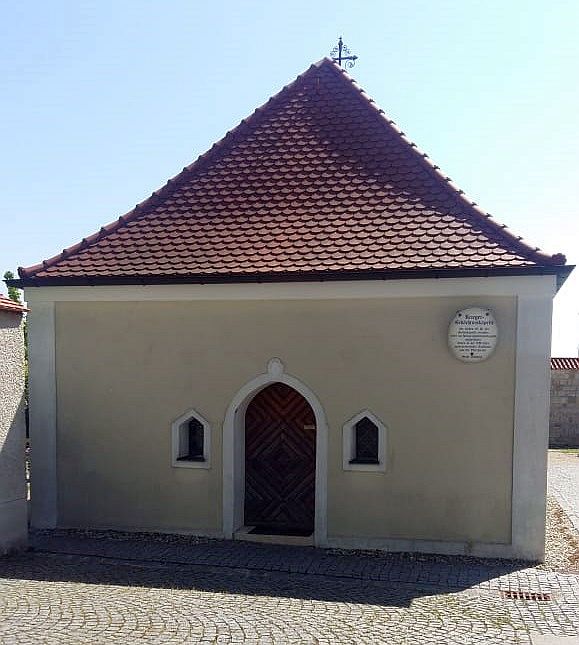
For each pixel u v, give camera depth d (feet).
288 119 36.81
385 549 29.60
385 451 29.63
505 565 27.63
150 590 23.93
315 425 31.76
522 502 28.37
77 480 33.27
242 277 29.84
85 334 33.09
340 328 30.04
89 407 33.12
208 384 31.60
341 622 20.95
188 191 35.58
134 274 31.37
